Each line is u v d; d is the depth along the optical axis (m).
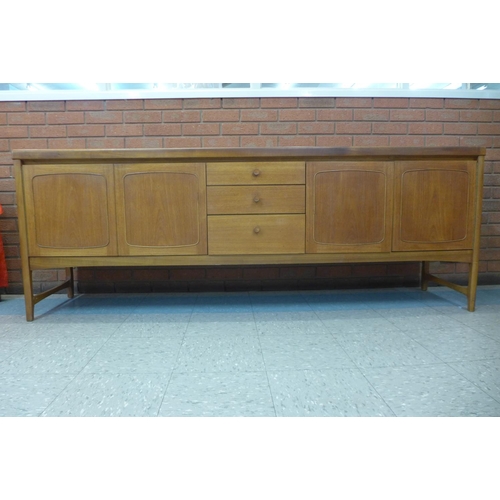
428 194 1.68
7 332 1.59
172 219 1.63
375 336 1.52
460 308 1.88
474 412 0.99
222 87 2.17
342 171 1.64
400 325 1.64
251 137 2.12
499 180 2.23
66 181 1.61
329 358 1.31
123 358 1.33
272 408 1.02
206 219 1.63
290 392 1.09
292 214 1.64
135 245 1.64
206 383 1.15
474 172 1.70
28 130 2.07
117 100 2.07
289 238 1.66
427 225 1.70
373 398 1.06
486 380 1.15
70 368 1.25
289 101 2.11
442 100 2.16
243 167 1.61
